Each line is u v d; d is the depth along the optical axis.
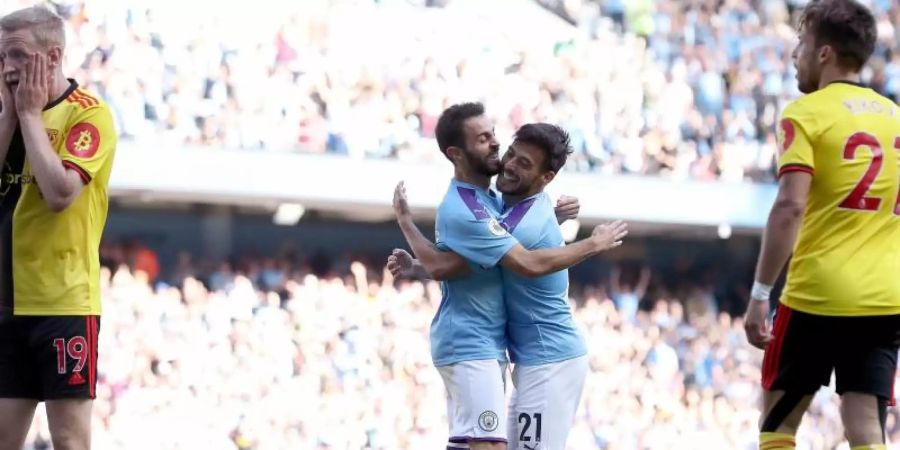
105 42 17.64
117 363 15.96
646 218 20.12
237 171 18.09
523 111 20.09
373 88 19.31
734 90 21.75
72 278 5.61
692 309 21.59
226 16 18.61
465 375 6.26
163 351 16.39
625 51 21.30
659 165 20.61
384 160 18.92
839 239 5.62
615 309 20.23
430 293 18.94
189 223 20.34
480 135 6.24
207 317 16.94
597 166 20.19
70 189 5.40
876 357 5.64
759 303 5.59
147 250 18.58
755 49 22.23
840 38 5.63
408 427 17.11
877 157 5.57
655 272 22.50
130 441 15.56
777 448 5.78
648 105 20.92
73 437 5.62
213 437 15.99
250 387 16.55
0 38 5.37
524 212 6.30
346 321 17.77
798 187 5.47
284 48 18.91
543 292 6.34
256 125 18.38
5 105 5.51
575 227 20.19
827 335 5.65
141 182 17.56
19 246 5.57
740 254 22.91
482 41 20.48
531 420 6.37
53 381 5.58
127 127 17.50
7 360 5.62
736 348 20.36
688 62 21.62
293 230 21.05
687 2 22.33
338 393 17.00
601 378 18.42
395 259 6.76
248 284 17.38
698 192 20.44
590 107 20.39
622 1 21.89
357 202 18.81
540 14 21.16
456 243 6.15
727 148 21.12
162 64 17.98
